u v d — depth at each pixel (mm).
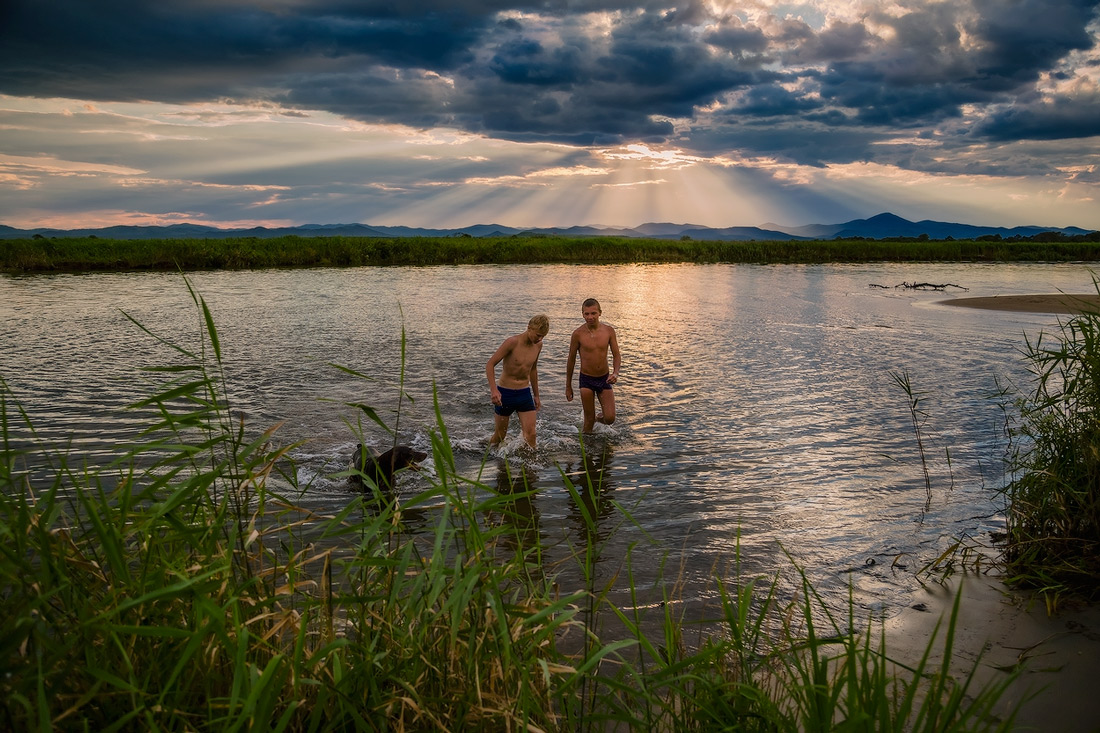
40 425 7867
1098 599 4105
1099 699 3068
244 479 2939
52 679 2113
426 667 2545
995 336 16672
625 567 4680
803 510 5801
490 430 8352
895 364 12875
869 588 4387
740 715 2432
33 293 23641
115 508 2766
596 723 2857
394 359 12539
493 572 2703
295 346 13773
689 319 19484
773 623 3914
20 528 2277
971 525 5492
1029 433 5531
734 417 9000
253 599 2697
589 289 28406
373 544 3209
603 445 7766
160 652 2365
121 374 10797
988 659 3471
